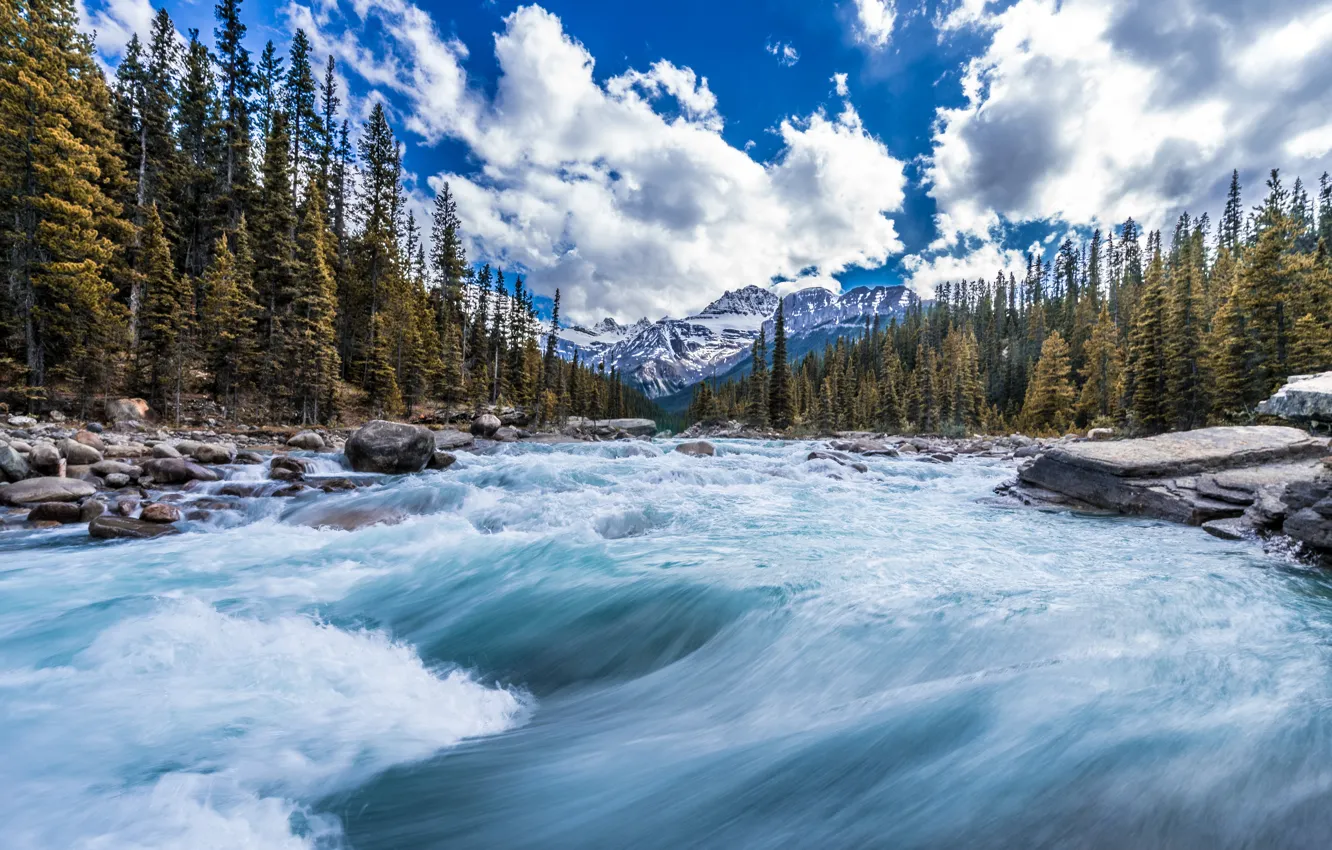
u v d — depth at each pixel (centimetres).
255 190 4247
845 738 348
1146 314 4041
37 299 2503
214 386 3409
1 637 569
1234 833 232
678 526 1112
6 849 280
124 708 433
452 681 530
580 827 303
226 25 4753
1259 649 434
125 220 3170
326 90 5850
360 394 4388
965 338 9656
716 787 323
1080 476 1369
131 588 760
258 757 376
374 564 884
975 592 620
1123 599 577
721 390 12725
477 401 5903
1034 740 314
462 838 301
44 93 2456
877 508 1339
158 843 290
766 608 607
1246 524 974
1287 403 941
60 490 1276
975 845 247
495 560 870
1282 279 3434
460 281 6894
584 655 588
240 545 1002
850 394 8331
